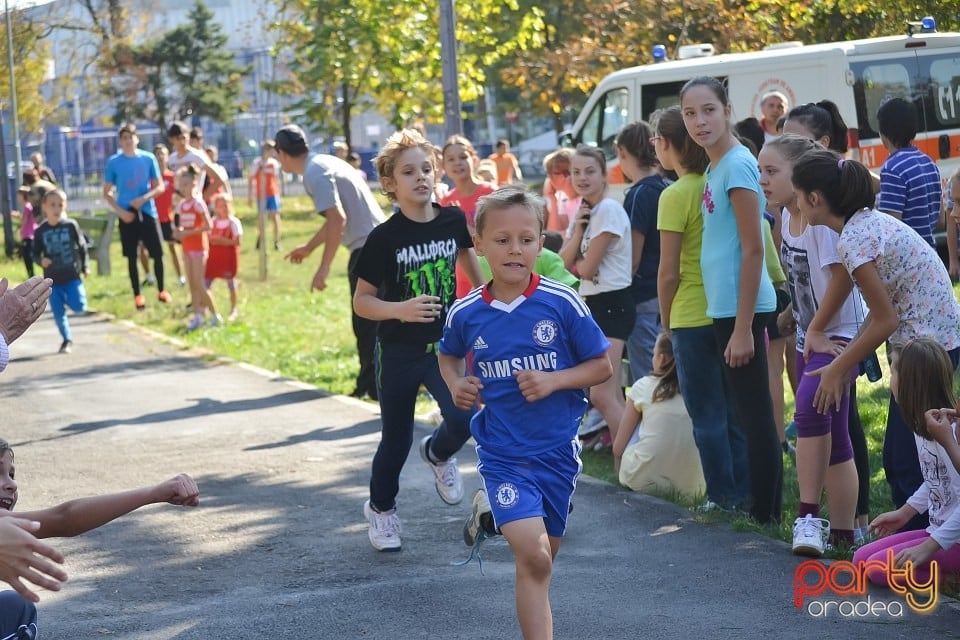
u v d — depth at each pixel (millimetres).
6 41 34125
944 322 5277
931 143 13938
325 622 4973
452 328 4570
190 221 14656
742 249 5746
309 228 31297
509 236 4383
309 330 14570
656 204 7746
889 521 5168
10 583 3191
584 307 4465
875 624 4688
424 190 5797
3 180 27828
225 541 6246
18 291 3857
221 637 4828
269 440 8680
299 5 28500
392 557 5891
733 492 6383
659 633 4699
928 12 15680
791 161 5660
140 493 3525
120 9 52531
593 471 7414
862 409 8594
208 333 14352
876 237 5188
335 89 31875
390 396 5863
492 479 4395
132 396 10703
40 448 8711
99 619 5082
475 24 25906
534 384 4320
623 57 21500
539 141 52938
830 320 5527
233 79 60500
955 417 4824
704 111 5773
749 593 5102
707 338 6203
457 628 4852
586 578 5406
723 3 19406
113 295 18609
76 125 65375
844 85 13758
